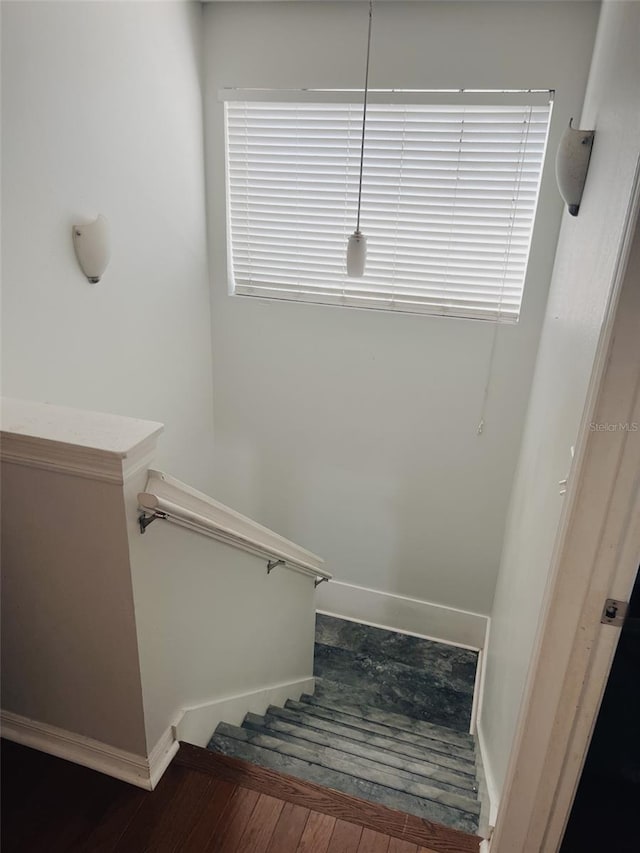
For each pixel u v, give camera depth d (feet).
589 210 5.85
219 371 11.60
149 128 8.14
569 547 3.82
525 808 4.73
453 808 6.77
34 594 5.02
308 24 8.80
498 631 9.47
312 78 9.07
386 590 12.62
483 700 9.84
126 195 7.85
